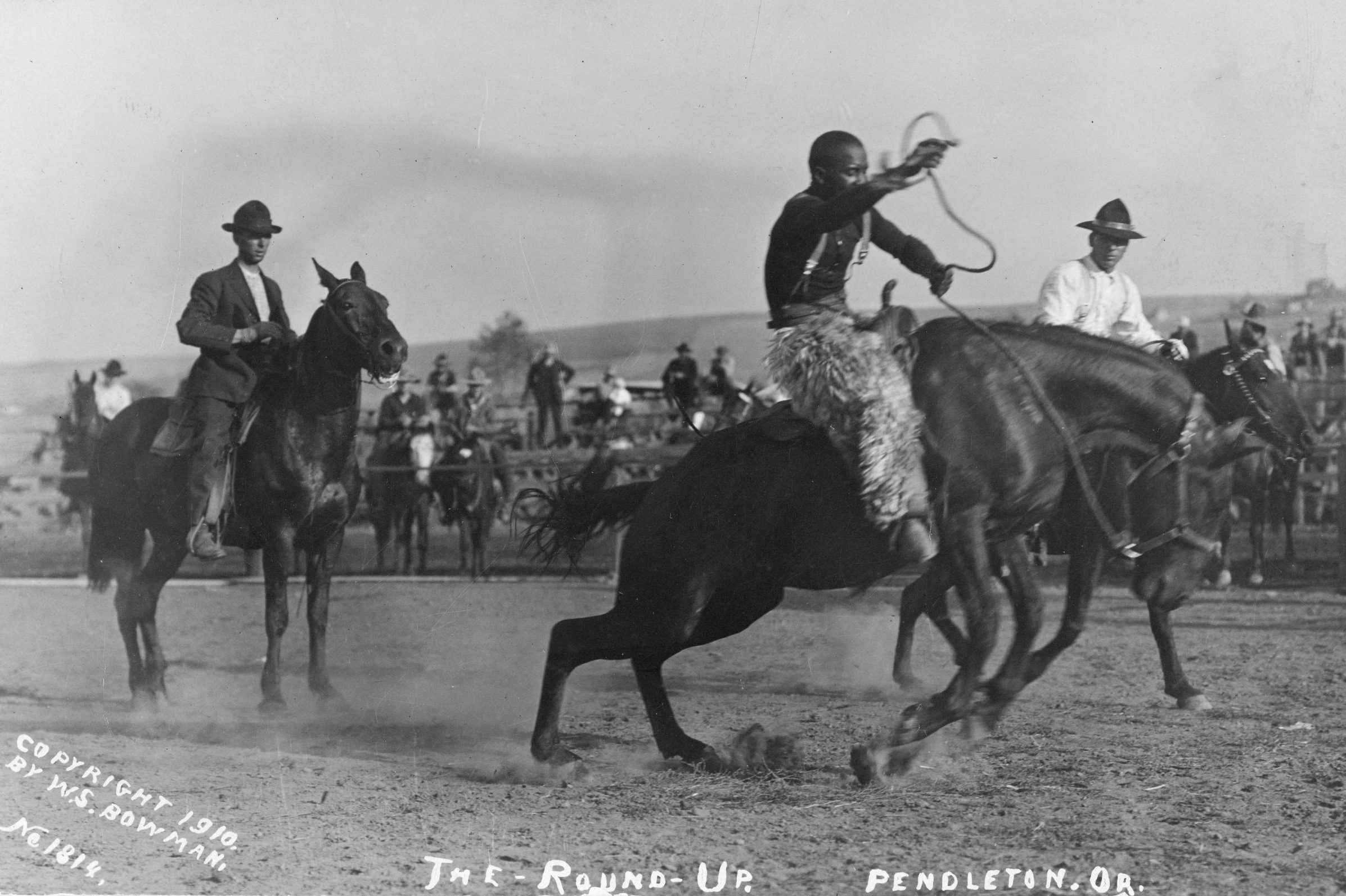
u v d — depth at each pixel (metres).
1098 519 6.23
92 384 22.05
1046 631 12.20
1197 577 7.29
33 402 33.06
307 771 6.61
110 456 9.27
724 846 5.12
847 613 14.52
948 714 6.03
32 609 15.83
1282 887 4.53
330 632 13.36
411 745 7.47
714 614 6.53
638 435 22.69
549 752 6.37
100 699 9.58
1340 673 9.54
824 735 7.48
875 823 5.43
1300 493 21.08
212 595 17.30
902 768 6.16
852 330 5.94
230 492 8.77
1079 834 5.20
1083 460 6.32
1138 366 6.24
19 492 28.31
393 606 15.48
